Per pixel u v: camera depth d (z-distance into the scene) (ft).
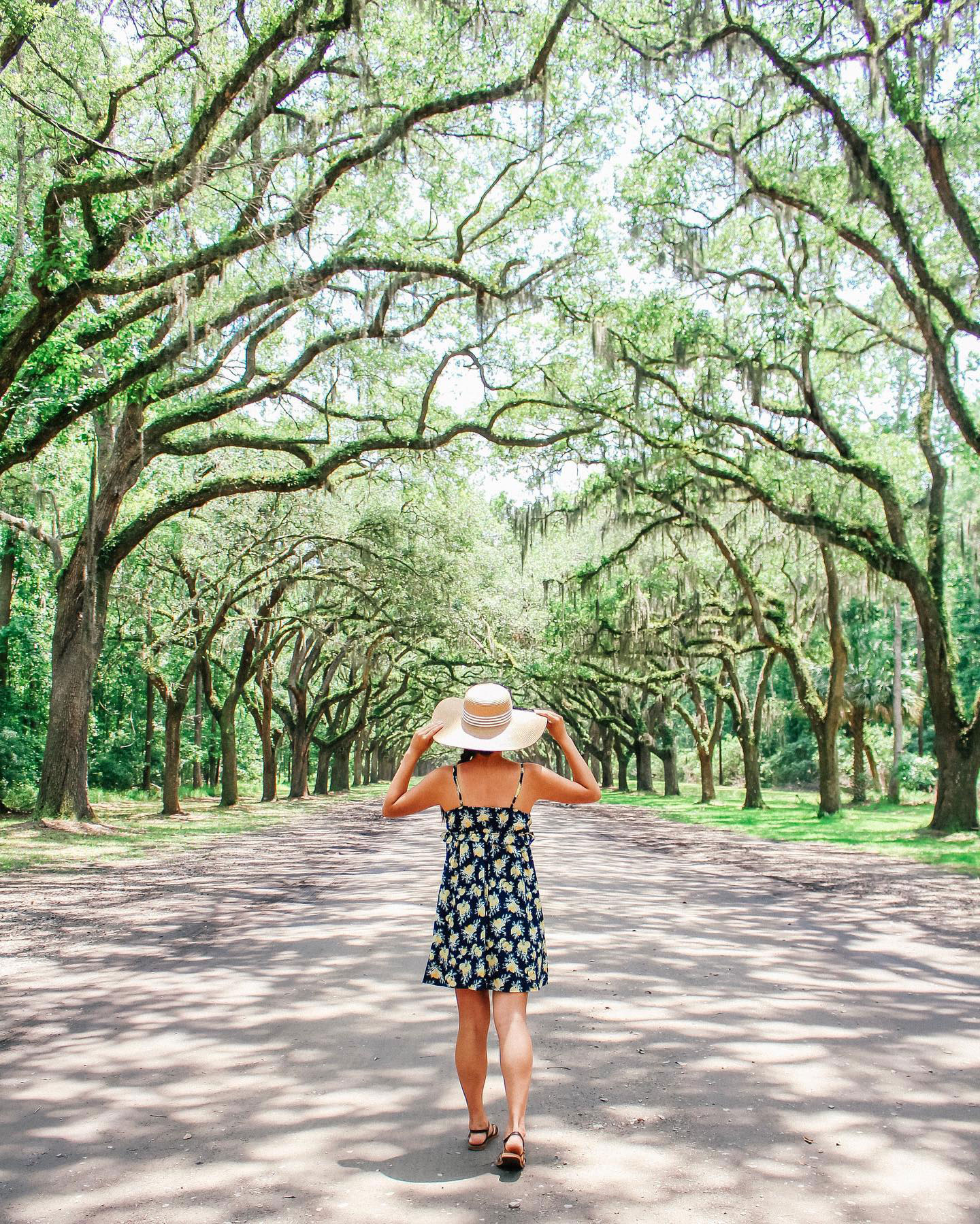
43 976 25.81
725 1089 16.44
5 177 52.54
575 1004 22.39
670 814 118.52
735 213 75.41
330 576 107.76
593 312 73.20
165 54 52.65
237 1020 21.04
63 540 104.27
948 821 73.51
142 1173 13.07
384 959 27.55
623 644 120.98
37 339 45.06
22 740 101.86
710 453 79.82
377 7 46.85
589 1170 13.08
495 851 14.46
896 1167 13.17
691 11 51.75
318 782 169.27
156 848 64.80
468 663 147.23
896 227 62.18
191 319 50.21
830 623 95.04
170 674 154.81
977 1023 20.89
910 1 53.31
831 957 28.25
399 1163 13.35
